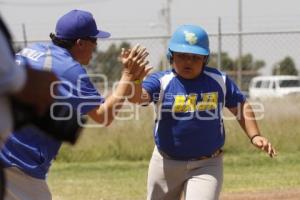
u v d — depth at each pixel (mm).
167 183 11445
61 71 8531
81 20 9039
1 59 4582
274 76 50594
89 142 26172
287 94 31266
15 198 8930
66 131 5582
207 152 11164
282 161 24828
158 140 11289
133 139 26328
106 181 21531
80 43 9070
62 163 25469
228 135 26531
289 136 26797
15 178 8945
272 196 18484
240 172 22812
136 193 19359
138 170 23812
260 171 23016
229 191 19234
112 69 30625
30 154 8945
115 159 26031
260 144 11305
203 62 11086
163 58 28516
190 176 11273
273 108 27375
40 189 9133
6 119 4777
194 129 11062
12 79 4613
